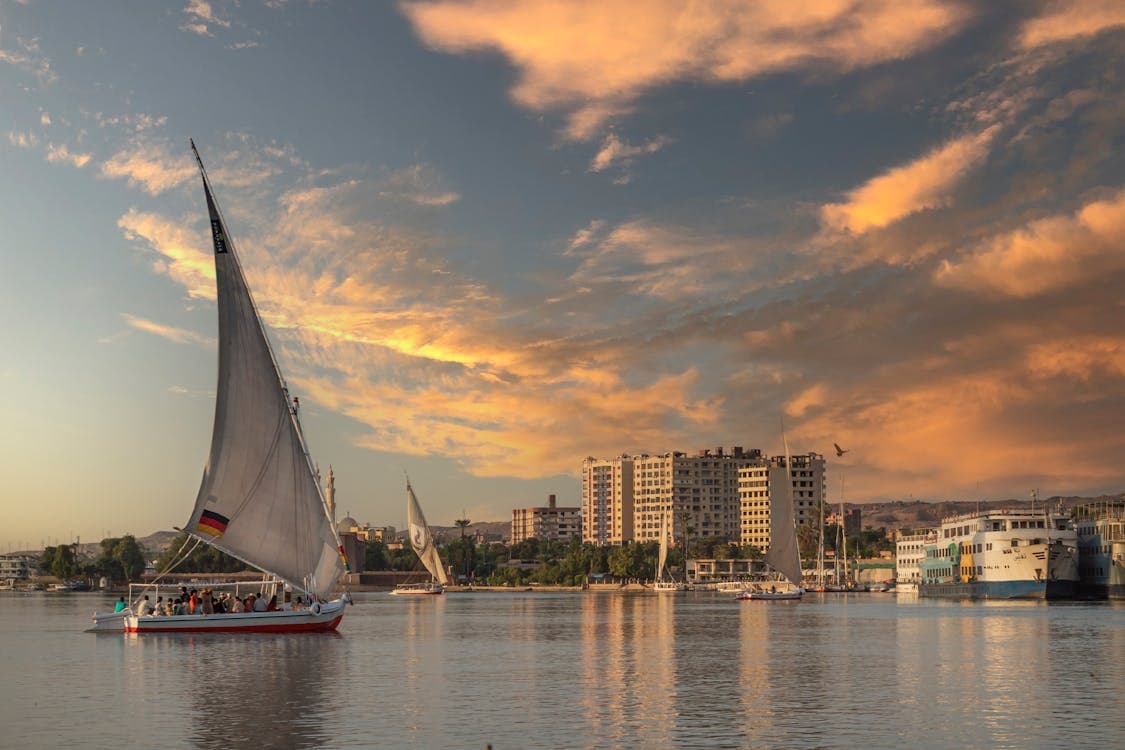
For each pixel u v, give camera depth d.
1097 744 39.88
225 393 88.88
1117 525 197.00
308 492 93.62
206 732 41.84
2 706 48.81
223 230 89.06
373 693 53.38
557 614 154.12
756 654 77.62
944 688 56.03
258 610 93.00
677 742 40.03
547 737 40.91
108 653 75.19
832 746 39.34
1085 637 93.75
